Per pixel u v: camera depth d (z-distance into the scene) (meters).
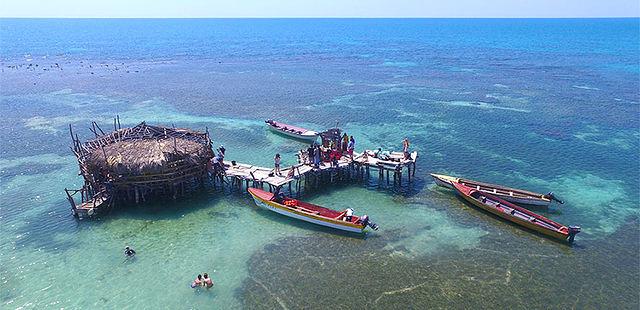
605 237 39.56
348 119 77.00
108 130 69.81
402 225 41.50
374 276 33.97
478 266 35.28
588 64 141.62
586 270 34.81
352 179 52.12
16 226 40.69
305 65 145.50
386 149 61.62
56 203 45.03
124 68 136.50
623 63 142.50
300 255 36.66
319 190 49.31
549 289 32.62
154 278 33.69
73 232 39.84
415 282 33.28
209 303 31.09
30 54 173.62
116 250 37.22
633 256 36.66
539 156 58.62
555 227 39.62
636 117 76.31
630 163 56.03
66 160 56.53
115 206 44.16
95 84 107.94
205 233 39.94
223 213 43.69
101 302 31.14
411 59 162.00
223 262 35.69
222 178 49.38
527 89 101.25
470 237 39.50
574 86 104.06
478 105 86.12
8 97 92.25
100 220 41.91
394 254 36.81
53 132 68.31
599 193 48.00
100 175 44.25
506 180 51.44
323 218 40.28
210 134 68.25
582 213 43.84
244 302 31.19
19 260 35.78
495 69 133.38
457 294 32.00
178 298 31.56
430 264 35.50
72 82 110.25
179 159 44.50
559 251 37.34
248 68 138.25
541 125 72.12
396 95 95.94
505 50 193.88
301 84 109.62
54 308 30.58
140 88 103.44
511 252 37.19
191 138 50.78
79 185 49.25
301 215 41.53
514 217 41.09
